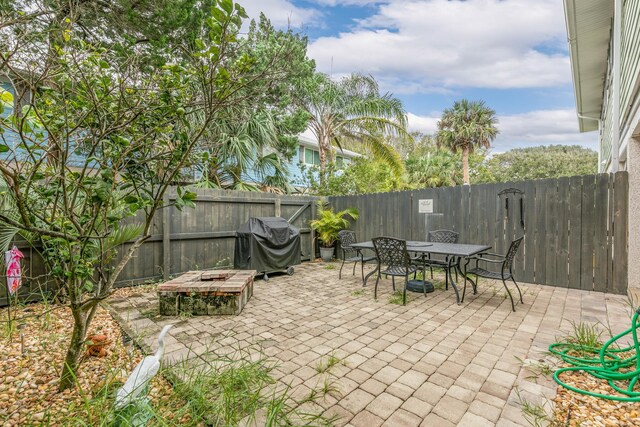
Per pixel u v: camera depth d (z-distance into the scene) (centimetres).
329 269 661
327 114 996
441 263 502
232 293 367
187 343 289
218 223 595
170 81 215
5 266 353
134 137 222
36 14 213
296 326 332
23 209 167
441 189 622
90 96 196
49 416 174
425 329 323
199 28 505
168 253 522
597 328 316
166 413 185
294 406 196
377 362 253
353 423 181
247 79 240
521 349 274
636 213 432
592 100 1052
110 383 199
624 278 442
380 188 1020
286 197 720
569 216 484
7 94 186
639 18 407
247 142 721
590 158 2942
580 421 181
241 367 232
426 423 181
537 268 512
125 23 484
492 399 204
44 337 295
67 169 206
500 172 3025
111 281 222
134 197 214
